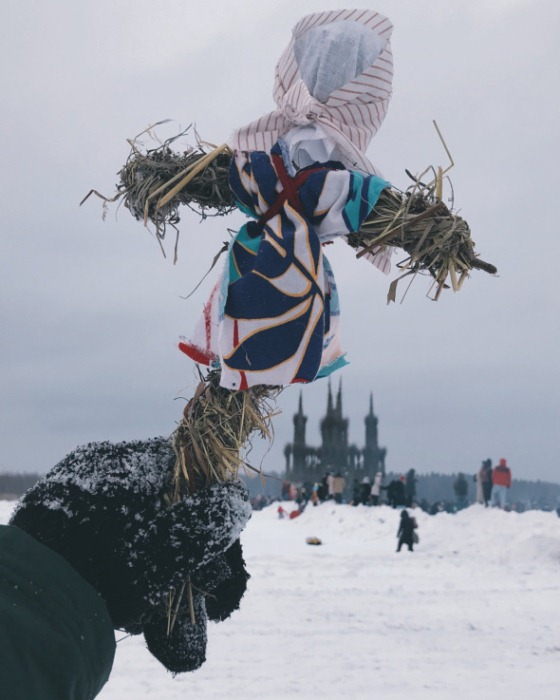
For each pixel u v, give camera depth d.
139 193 1.52
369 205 1.42
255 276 1.39
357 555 19.83
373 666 8.82
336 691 7.83
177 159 1.54
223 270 1.44
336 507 28.88
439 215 1.40
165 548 1.17
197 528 1.19
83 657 1.03
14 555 1.07
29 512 1.15
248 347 1.36
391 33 1.94
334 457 90.44
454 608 12.48
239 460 1.29
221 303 1.40
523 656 9.48
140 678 7.96
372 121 1.90
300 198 1.45
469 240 1.41
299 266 1.40
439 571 16.89
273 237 1.42
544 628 11.11
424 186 1.44
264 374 1.35
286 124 1.88
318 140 1.81
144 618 1.24
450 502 31.09
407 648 9.74
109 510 1.15
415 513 24.52
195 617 1.28
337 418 92.50
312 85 1.89
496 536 21.03
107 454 1.21
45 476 1.20
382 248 1.48
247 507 1.24
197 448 1.25
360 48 1.89
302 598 13.00
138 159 1.55
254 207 1.48
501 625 11.27
